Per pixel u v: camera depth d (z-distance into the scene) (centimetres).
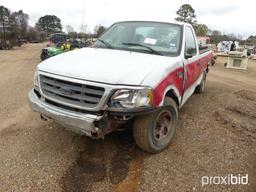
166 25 499
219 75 1348
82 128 340
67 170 364
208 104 655
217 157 408
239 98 739
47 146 423
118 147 423
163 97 369
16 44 5600
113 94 331
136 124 378
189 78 494
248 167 387
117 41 488
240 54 1717
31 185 333
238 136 481
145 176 356
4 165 371
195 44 558
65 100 355
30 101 392
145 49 452
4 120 527
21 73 1165
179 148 427
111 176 356
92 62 381
